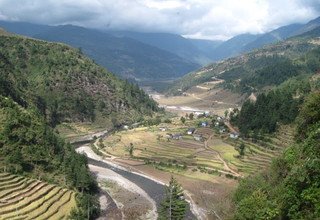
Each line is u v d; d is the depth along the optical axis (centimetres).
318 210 5669
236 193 10456
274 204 6950
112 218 14825
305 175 5981
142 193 17762
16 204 13162
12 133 16650
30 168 15900
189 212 15288
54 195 14600
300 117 9731
